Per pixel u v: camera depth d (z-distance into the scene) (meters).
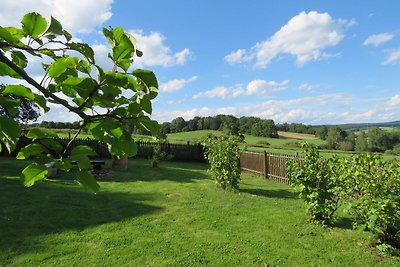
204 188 11.20
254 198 9.77
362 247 5.79
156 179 13.05
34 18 0.89
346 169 6.43
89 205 8.34
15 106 0.87
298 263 5.20
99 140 0.94
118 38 0.84
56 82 0.86
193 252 5.55
